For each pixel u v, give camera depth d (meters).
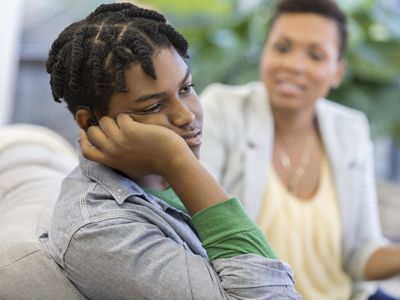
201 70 3.27
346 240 2.17
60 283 1.13
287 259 2.06
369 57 3.29
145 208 1.12
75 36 1.10
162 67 1.07
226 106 2.13
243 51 3.33
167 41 1.09
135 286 1.03
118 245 1.04
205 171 1.10
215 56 3.30
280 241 2.05
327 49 2.10
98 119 1.13
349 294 2.18
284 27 2.10
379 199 3.54
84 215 1.07
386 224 3.44
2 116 3.57
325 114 2.21
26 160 1.82
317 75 2.08
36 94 4.04
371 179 2.27
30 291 1.13
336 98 3.32
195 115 1.14
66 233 1.08
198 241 1.18
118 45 1.06
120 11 1.13
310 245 2.09
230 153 2.09
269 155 2.10
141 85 1.07
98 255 1.04
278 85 2.09
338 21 2.14
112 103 1.09
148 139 1.08
